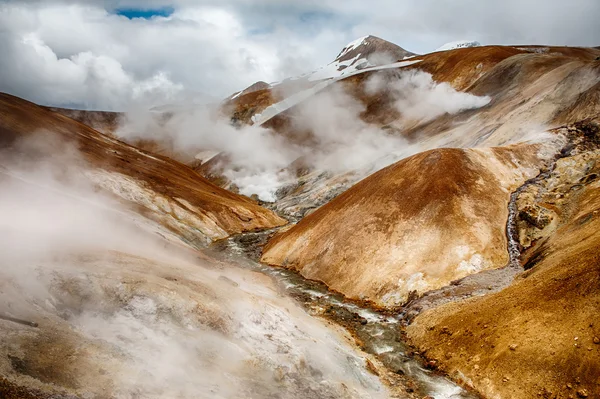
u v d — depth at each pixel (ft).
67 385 44.55
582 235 99.25
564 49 424.05
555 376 68.39
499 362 76.43
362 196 162.71
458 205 137.59
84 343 52.65
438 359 87.35
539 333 75.61
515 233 128.88
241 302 83.10
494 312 87.25
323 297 128.98
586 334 69.82
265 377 64.59
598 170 138.51
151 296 67.97
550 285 84.07
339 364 78.54
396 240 136.98
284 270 158.92
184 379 54.60
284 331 82.02
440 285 116.26
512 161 159.22
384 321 109.40
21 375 42.63
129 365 52.19
